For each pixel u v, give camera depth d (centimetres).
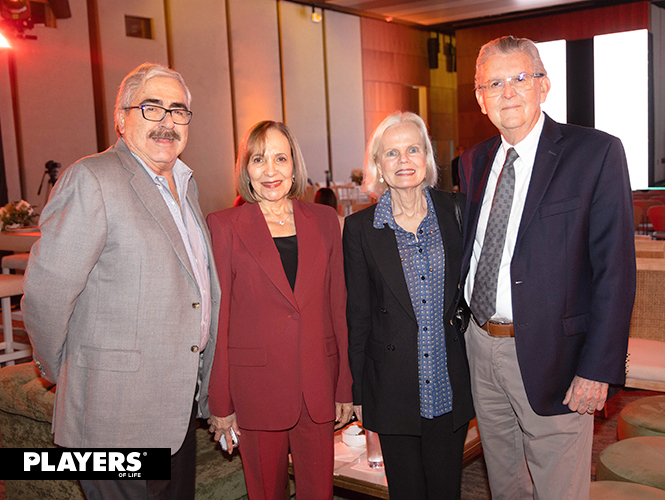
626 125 729
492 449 201
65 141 873
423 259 196
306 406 190
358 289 203
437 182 214
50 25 849
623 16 1202
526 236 173
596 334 166
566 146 173
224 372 187
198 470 229
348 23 1336
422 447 202
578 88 748
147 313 164
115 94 924
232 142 1106
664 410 281
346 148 1348
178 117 174
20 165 833
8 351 486
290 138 196
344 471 232
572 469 182
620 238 163
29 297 157
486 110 182
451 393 199
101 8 898
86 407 163
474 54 1425
